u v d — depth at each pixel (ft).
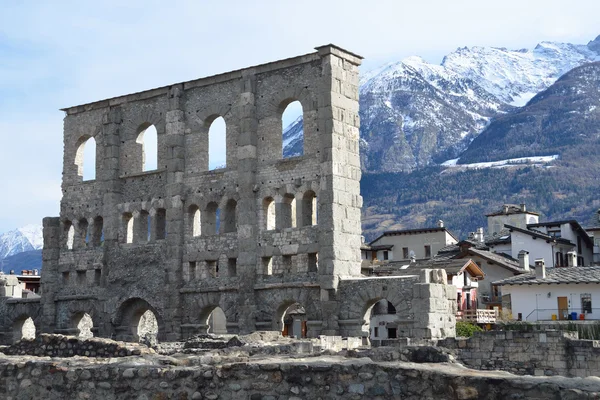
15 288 269.64
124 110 247.91
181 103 234.99
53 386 81.35
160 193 236.02
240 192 218.18
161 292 229.66
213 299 221.05
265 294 212.43
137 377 76.79
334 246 200.85
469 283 334.85
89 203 250.16
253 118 220.84
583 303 294.05
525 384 59.41
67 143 258.78
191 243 228.02
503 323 282.77
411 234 434.30
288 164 213.46
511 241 395.14
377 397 66.18
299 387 69.36
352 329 196.54
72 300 248.73
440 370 64.49
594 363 128.26
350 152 210.18
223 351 107.65
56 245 255.29
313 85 212.02
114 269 240.53
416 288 184.34
